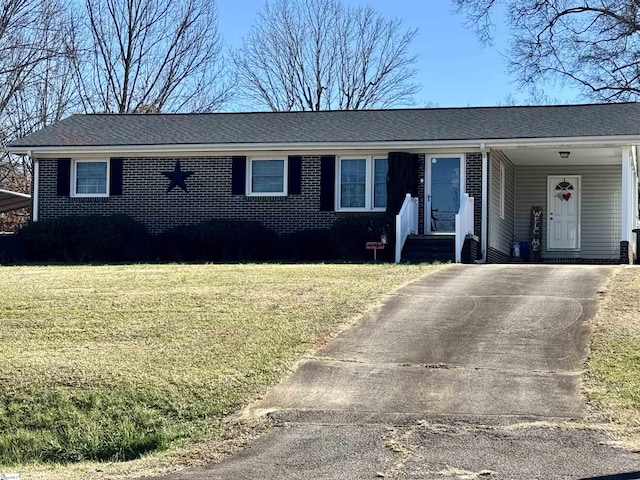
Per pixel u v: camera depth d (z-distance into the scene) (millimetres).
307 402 9641
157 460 8312
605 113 24219
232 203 24719
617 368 10352
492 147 23062
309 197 24281
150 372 10656
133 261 23438
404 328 12508
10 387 10266
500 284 15945
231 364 10945
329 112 27172
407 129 24359
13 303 14539
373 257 22344
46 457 8953
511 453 7812
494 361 10859
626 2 34375
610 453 7730
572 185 27031
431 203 23609
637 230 24719
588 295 14594
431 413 9094
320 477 7406
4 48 37781
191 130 25922
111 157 25406
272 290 15414
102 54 43750
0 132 38906
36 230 23781
